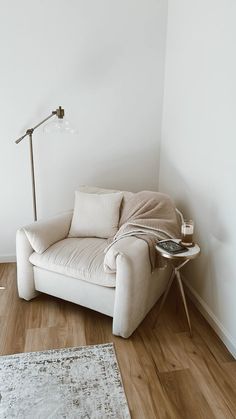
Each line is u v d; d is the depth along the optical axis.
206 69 2.09
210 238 2.16
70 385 1.65
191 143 2.37
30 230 2.23
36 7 2.51
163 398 1.59
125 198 2.55
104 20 2.63
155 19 2.69
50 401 1.56
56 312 2.28
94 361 1.81
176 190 2.71
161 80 2.85
